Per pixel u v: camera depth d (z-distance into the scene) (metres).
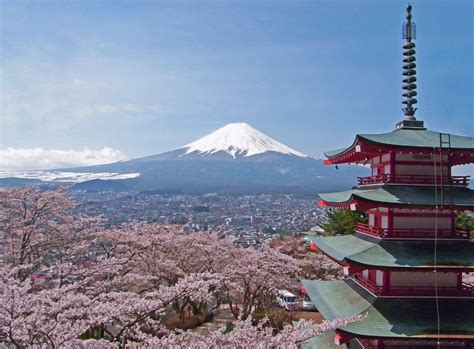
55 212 27.86
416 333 14.52
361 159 19.70
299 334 13.47
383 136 17.36
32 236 26.39
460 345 15.51
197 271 34.06
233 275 29.52
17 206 26.20
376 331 14.58
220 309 37.41
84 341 12.05
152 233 34.09
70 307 13.48
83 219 28.58
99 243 29.56
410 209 16.52
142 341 15.84
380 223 17.53
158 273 29.91
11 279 15.08
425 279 16.16
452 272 15.77
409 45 19.53
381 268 15.05
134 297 14.82
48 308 12.66
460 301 15.84
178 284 15.42
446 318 15.17
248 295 32.06
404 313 15.37
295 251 48.72
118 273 25.25
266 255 31.61
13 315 11.63
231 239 37.03
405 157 17.11
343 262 15.89
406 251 15.97
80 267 22.73
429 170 17.17
